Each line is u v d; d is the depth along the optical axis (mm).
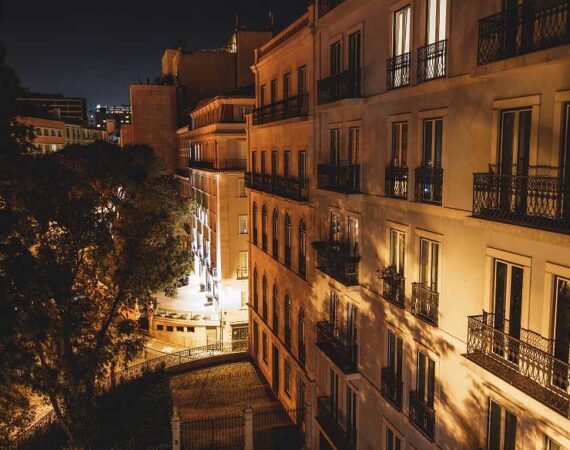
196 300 46125
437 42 12016
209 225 44750
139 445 22266
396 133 14508
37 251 21812
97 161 24906
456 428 12195
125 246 26109
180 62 63406
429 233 12961
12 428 21375
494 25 9922
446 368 12508
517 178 9477
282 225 25047
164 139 65438
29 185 19172
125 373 31094
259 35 60094
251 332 31797
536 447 9828
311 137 20453
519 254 10062
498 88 10352
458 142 11633
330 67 18688
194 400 26156
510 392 9742
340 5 16516
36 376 20953
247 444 20500
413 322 13859
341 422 19016
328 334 18875
